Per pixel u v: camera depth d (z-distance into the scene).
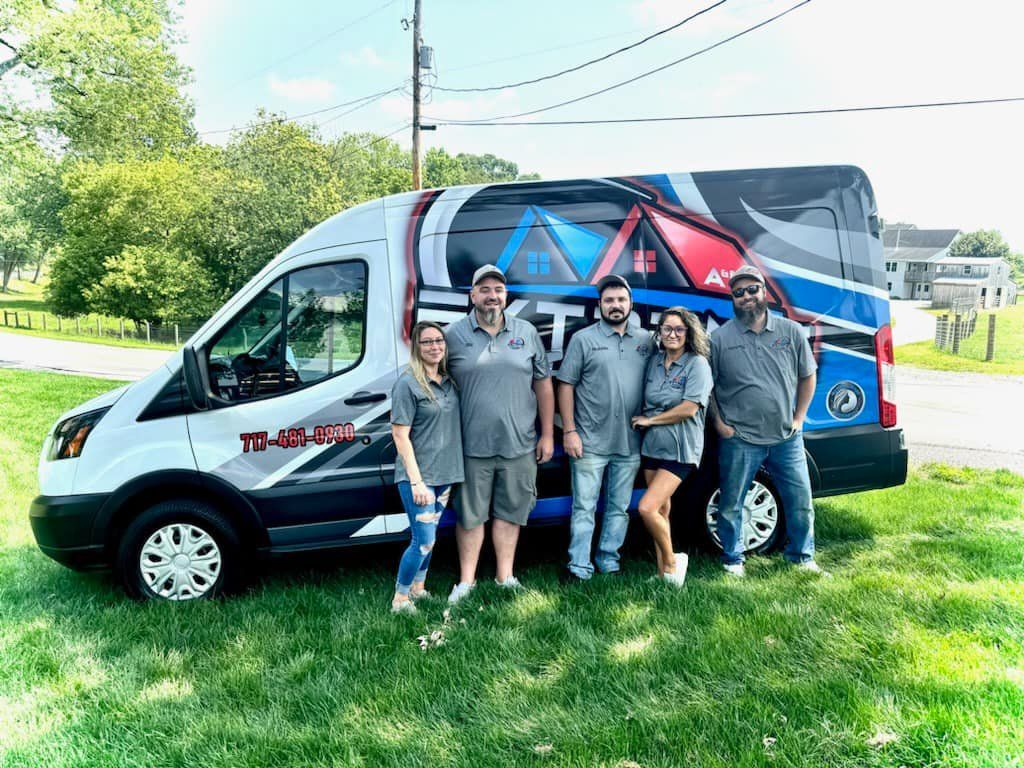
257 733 2.71
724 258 4.30
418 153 18.69
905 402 12.30
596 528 5.01
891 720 2.55
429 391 3.56
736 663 3.03
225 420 4.04
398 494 4.16
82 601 4.07
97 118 20.75
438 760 2.51
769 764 2.38
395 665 3.18
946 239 77.25
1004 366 18.12
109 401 4.13
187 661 3.33
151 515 4.00
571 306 4.22
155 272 34.12
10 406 10.81
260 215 34.12
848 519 5.02
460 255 4.17
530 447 3.89
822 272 4.34
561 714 2.73
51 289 39.56
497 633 3.43
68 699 3.03
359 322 4.13
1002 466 7.07
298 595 4.07
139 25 22.08
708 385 3.76
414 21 18.16
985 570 3.93
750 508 4.50
